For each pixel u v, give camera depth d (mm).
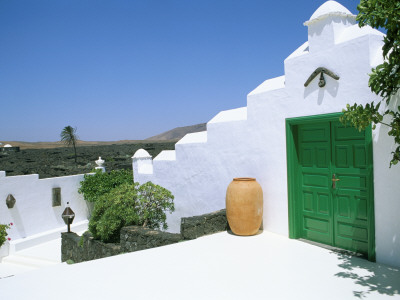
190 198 8289
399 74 3826
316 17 5309
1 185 10820
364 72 4734
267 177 6418
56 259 10070
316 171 5699
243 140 6883
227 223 6891
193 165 8164
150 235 6730
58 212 12758
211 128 7637
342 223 5316
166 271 4684
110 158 26203
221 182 7441
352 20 5379
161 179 9180
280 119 6094
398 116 4191
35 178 11930
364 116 3920
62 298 3971
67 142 25672
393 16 3557
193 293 3947
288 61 5918
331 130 5414
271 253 5281
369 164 4711
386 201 4562
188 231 6262
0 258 10461
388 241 4566
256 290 3975
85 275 4684
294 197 5941
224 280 4301
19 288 4348
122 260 5238
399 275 4262
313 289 3957
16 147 29594
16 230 11250
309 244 5676
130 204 7812
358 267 4570
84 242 8688
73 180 13438
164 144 36812
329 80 5234
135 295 3955
